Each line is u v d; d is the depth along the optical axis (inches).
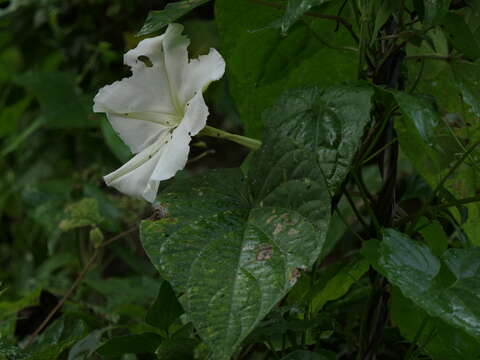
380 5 19.3
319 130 18.1
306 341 22.0
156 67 19.6
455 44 19.9
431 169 22.5
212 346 15.6
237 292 16.3
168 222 17.6
